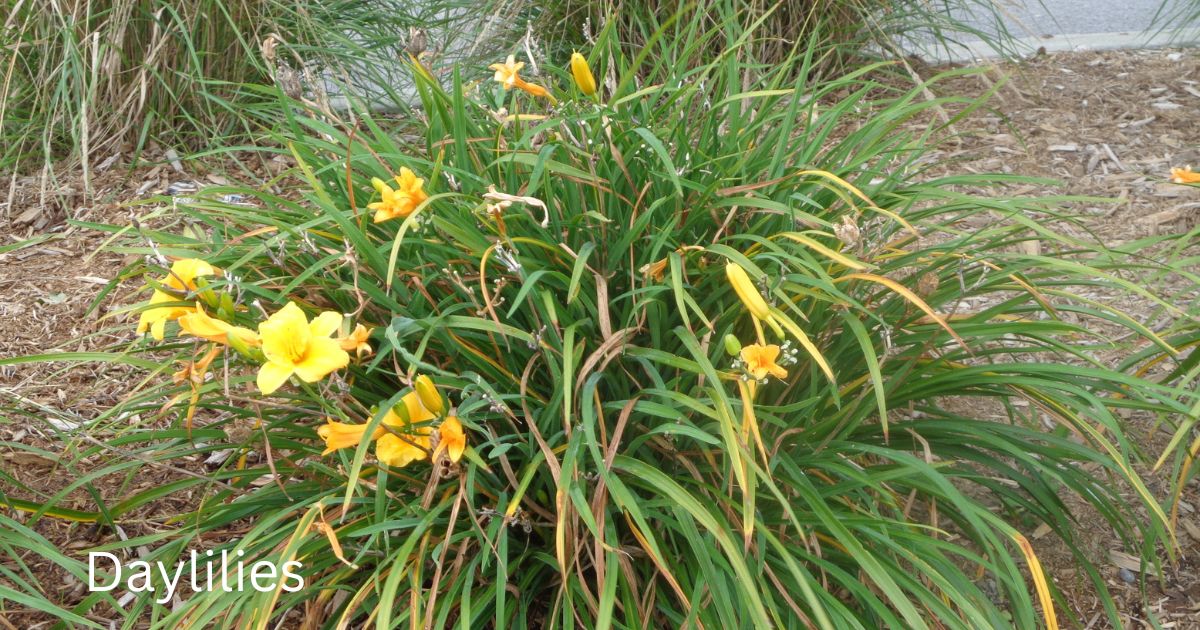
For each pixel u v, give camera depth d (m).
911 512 2.85
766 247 2.42
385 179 2.62
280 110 4.32
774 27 5.27
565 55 5.22
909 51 6.12
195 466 3.12
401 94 5.07
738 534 2.22
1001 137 5.14
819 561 2.22
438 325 2.12
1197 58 5.93
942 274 2.72
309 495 2.49
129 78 4.98
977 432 2.54
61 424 3.26
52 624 2.56
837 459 2.33
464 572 2.26
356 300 2.48
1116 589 2.75
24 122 4.80
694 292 2.41
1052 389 2.51
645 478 2.04
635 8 4.95
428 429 2.04
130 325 2.83
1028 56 6.15
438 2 5.45
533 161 2.29
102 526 2.86
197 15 4.77
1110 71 5.85
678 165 2.56
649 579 2.29
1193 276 2.57
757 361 2.00
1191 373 2.46
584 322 2.30
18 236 4.46
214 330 1.92
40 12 4.69
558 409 2.21
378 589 2.08
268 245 2.32
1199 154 4.84
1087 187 4.68
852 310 2.50
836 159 2.77
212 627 2.46
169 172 4.88
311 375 1.79
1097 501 2.65
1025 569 2.79
